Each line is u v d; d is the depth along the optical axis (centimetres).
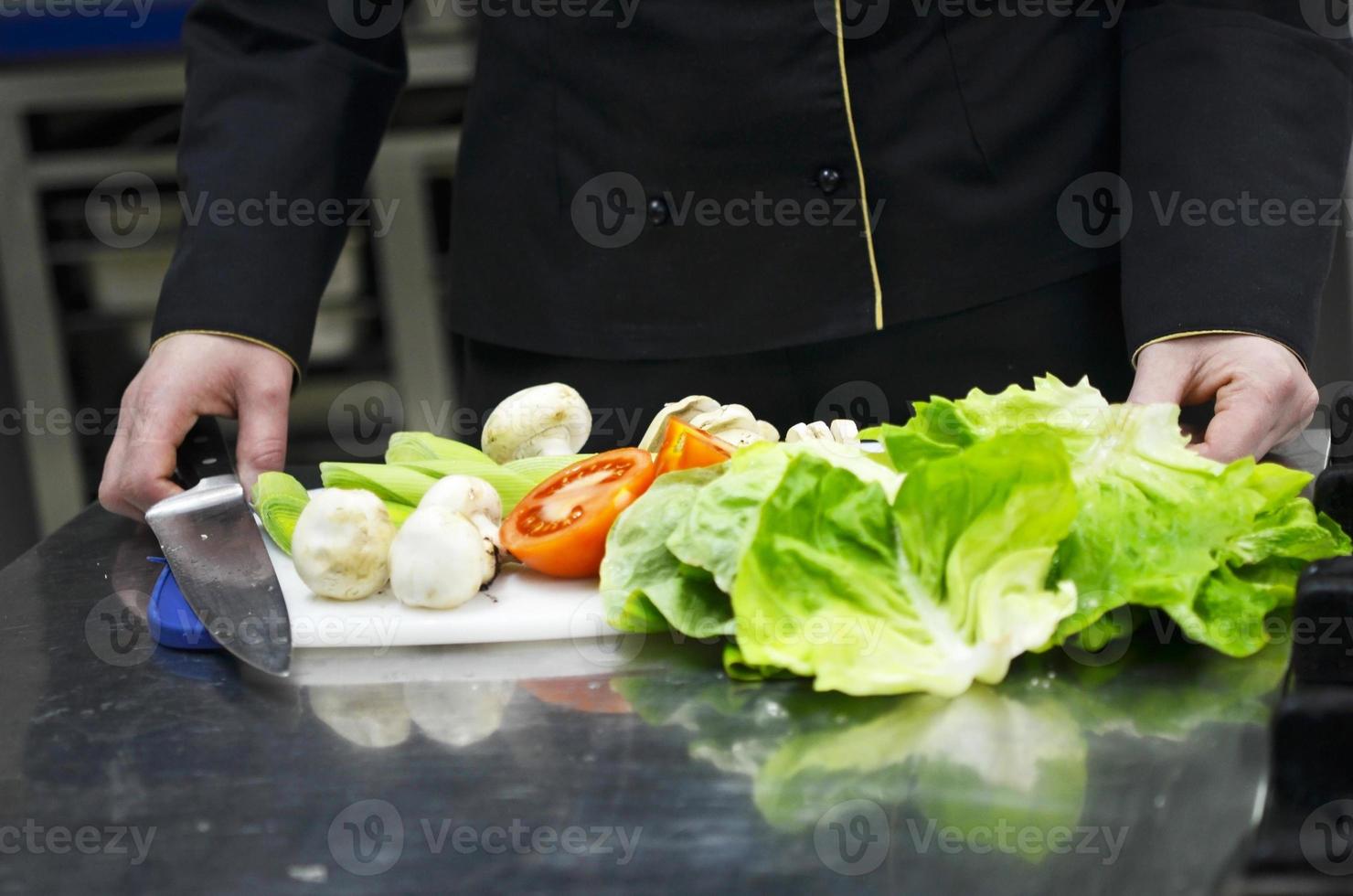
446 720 67
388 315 246
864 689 63
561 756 62
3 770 65
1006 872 50
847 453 72
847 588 64
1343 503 77
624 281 123
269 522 88
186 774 63
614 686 70
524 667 73
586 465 84
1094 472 70
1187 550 67
